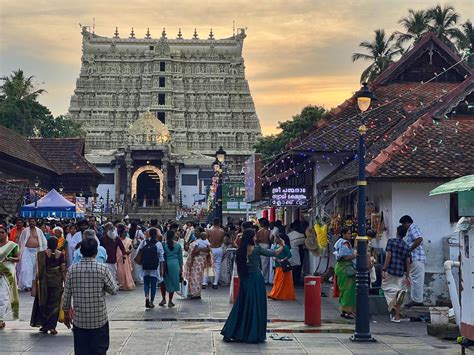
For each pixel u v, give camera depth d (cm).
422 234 2366
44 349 1617
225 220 7381
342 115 3522
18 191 3953
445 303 2288
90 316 1273
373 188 2617
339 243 2236
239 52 15162
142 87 14850
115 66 14950
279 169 4494
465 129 2573
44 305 1828
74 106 14800
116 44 15025
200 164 13988
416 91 3534
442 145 2464
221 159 4194
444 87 3591
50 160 6138
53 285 1831
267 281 3212
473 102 2684
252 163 3944
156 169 13862
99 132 14738
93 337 1280
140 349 1633
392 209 2380
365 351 1638
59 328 1945
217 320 2138
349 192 2852
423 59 3681
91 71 14900
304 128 9856
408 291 2252
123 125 14800
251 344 1716
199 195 13050
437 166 2342
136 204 12738
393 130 3145
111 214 11231
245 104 14988
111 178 13925
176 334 1844
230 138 14850
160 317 2194
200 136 14825
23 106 10631
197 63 15038
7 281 1930
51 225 3634
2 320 1922
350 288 2177
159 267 2433
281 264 2675
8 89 10844
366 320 1781
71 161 6144
